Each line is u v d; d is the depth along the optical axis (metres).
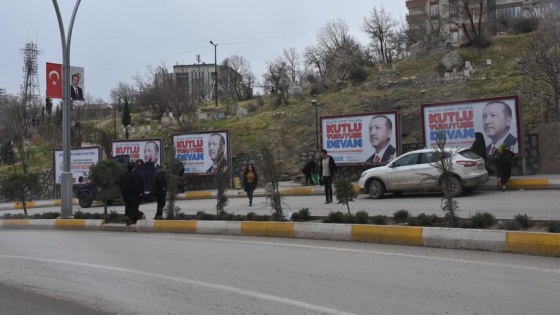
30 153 48.81
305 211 12.52
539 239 8.05
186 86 58.97
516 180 17.39
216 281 7.33
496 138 19.33
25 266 9.32
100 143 43.69
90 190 25.70
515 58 39.06
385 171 17.62
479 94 31.91
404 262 7.97
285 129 36.50
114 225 14.65
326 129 24.02
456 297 5.90
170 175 14.49
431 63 45.06
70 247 11.50
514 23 52.59
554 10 29.62
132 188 14.55
